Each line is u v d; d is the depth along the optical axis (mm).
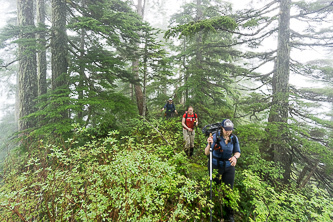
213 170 3031
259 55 7973
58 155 2357
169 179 2518
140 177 2182
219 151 2977
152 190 2199
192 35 6621
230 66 10062
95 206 1858
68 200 1972
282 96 6434
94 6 6875
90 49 9016
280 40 7020
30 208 1948
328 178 5777
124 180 2109
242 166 5109
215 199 3047
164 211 2279
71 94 6066
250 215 3145
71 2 7223
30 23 9477
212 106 10547
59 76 6605
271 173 4676
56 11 7133
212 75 9906
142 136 5879
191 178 3469
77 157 2572
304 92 8023
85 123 5945
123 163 2188
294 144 5637
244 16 7168
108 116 6125
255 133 5477
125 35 8664
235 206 2865
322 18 6656
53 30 7023
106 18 6887
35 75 9141
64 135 5207
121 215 1896
